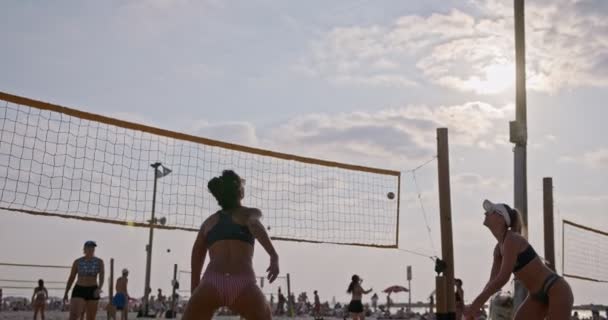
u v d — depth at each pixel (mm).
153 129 10375
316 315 32062
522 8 10797
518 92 10602
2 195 9148
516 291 9477
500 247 5539
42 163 9469
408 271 33844
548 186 15711
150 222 10516
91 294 9805
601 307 32906
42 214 9469
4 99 9070
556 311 5242
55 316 25984
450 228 9758
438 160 10023
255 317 4391
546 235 15516
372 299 39594
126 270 19422
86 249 9883
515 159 10422
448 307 9500
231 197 4637
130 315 29844
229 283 4344
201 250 4660
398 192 12305
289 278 31578
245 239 4523
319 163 11898
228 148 11039
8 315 25031
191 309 4359
